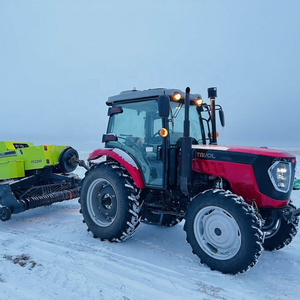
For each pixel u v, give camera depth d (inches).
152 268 133.0
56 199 217.8
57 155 224.8
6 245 157.8
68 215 225.6
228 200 127.6
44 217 220.4
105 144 188.2
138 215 162.1
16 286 113.0
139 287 114.7
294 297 111.3
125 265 134.5
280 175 131.4
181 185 145.9
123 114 177.2
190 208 140.0
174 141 160.6
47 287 112.7
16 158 224.1
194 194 153.8
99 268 130.1
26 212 236.5
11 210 198.2
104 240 167.8
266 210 138.2
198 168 148.9
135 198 159.2
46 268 128.6
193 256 148.1
